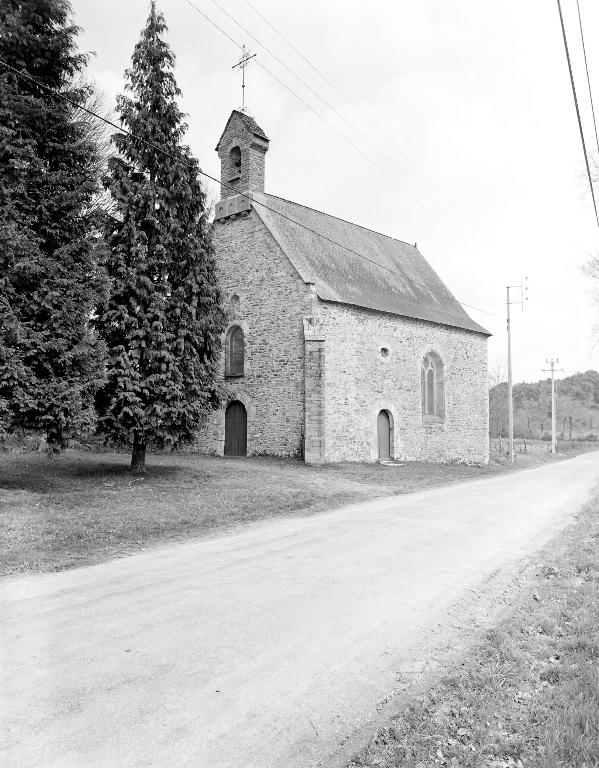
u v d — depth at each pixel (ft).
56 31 40.32
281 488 48.57
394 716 12.20
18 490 39.75
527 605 19.51
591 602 18.95
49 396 37.04
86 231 41.14
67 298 38.17
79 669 14.10
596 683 12.62
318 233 80.69
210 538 30.76
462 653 15.62
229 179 78.07
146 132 48.47
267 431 72.28
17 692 12.92
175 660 14.70
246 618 17.85
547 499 49.62
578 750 10.28
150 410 45.96
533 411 300.40
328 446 68.85
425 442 84.89
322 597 20.11
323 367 67.51
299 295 69.56
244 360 75.05
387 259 94.32
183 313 48.73
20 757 10.47
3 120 37.55
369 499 47.93
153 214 47.80
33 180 38.40
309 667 14.51
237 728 11.63
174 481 47.80
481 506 44.09
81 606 18.85
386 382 78.13
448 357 90.84
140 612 18.28
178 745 10.99
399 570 24.03
